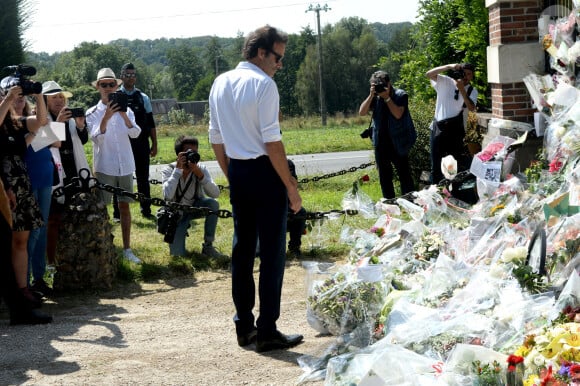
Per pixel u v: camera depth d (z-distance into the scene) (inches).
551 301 172.4
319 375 184.9
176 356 208.2
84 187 301.4
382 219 257.8
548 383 137.6
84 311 266.5
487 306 181.2
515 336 166.1
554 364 145.7
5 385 187.5
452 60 664.4
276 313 208.8
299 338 213.6
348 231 268.1
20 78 243.0
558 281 183.6
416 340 174.2
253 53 202.8
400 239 238.1
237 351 211.3
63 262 291.7
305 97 3558.1
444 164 290.4
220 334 230.7
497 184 260.2
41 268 287.6
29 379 191.3
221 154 218.8
